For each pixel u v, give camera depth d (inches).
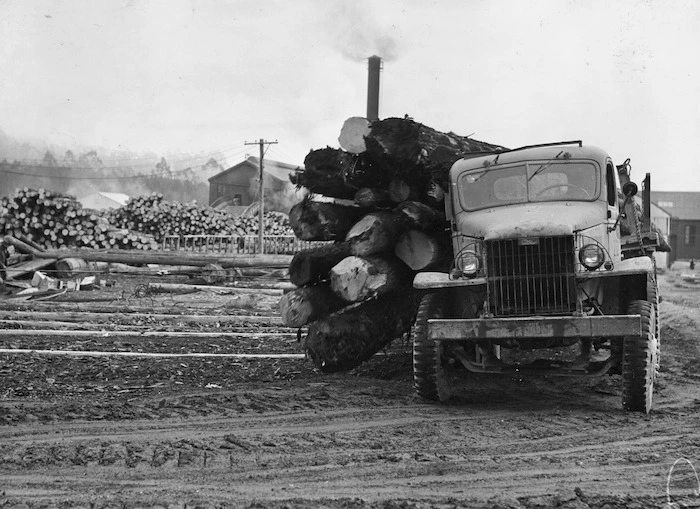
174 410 247.8
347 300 308.3
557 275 263.3
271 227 1370.6
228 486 166.7
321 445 204.2
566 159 305.0
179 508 150.3
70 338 452.4
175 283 868.0
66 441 202.8
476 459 192.9
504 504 156.1
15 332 461.7
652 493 165.8
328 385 308.3
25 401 260.7
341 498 157.9
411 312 340.8
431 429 228.2
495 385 315.0
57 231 992.2
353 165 317.1
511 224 270.7
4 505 151.1
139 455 189.3
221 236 1158.3
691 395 297.6
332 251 327.6
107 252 872.9
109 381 310.0
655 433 227.1
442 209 329.7
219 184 2317.9
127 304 664.4
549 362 276.5
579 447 208.4
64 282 776.9
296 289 325.4
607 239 294.7
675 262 2497.5
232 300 668.7
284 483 169.8
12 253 864.9
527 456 197.3
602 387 309.7
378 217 307.0
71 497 156.7
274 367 356.8
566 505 156.6
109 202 2075.5
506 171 307.9
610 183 305.9
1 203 979.9
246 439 208.2
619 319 249.8
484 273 273.4
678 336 513.0
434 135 323.3
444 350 283.6
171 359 376.5
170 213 1229.1
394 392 294.2
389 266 317.1
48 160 2295.8
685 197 2960.1
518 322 256.1
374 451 199.3
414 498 159.2
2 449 193.8
